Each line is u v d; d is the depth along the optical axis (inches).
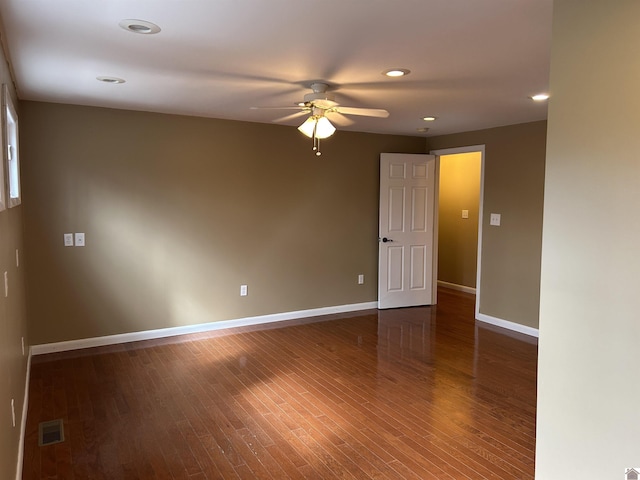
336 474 102.7
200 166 200.1
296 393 143.9
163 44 102.1
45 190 171.5
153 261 193.5
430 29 92.0
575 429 74.6
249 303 217.2
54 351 177.3
